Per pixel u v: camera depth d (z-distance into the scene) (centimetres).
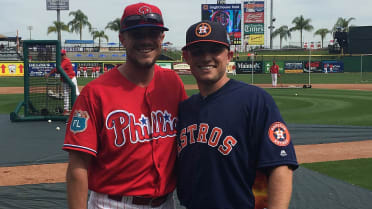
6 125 891
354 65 4219
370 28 4191
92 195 196
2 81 3019
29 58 982
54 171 493
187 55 191
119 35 189
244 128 175
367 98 1507
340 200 360
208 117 180
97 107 179
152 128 188
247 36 5375
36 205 358
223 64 184
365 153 595
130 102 184
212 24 181
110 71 189
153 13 178
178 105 204
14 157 568
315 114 1057
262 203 181
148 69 186
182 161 191
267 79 3291
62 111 1007
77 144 175
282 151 168
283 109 1181
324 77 3569
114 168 183
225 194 178
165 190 194
